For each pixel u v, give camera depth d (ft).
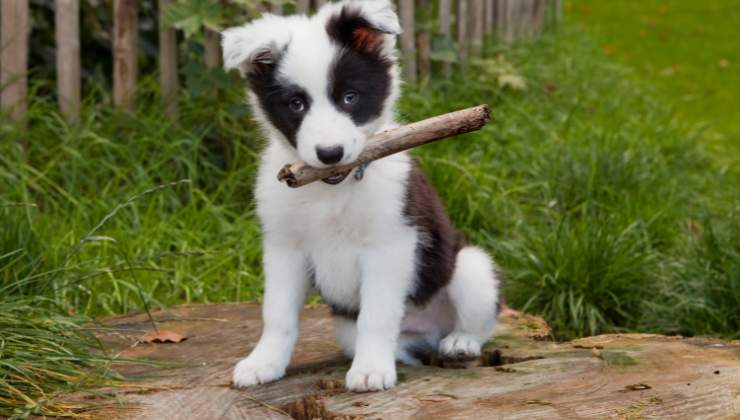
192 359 6.86
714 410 6.06
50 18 9.84
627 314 8.23
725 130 13.89
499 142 10.23
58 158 8.75
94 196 8.63
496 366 6.67
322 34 6.44
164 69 9.21
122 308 7.86
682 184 10.07
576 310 8.13
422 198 6.64
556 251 8.35
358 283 6.64
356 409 6.21
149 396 6.39
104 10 10.07
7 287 6.89
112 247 8.13
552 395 6.23
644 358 6.57
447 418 6.09
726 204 9.57
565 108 11.69
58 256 7.72
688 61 19.11
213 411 6.27
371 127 6.45
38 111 8.89
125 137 9.05
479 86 10.92
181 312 7.57
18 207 7.73
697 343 6.78
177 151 8.93
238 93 9.18
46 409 6.23
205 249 8.45
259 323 7.37
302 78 6.35
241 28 6.53
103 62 9.96
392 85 6.59
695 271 8.29
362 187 6.47
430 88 10.59
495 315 6.92
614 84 13.64
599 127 10.71
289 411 6.32
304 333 7.21
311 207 6.50
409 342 6.96
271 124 6.54
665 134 11.38
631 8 24.29
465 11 11.75
